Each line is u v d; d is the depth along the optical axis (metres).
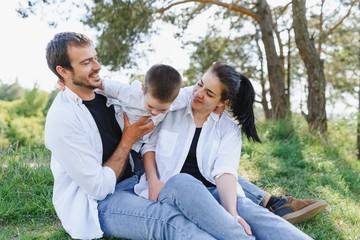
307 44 8.71
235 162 2.79
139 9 9.32
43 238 2.79
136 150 2.86
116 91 2.67
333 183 4.27
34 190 3.53
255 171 4.57
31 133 9.24
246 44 12.86
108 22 9.30
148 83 2.49
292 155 5.30
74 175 2.51
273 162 4.91
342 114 11.04
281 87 10.07
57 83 2.66
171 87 2.48
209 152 2.82
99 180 2.52
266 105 13.23
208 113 2.80
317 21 13.42
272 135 6.64
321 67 8.81
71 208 2.61
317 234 2.93
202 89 2.69
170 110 2.76
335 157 6.10
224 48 12.48
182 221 2.36
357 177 4.73
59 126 2.48
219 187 2.67
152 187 2.65
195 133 2.81
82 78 2.55
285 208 2.99
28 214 3.21
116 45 9.34
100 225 2.60
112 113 2.77
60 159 2.51
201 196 2.35
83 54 2.52
